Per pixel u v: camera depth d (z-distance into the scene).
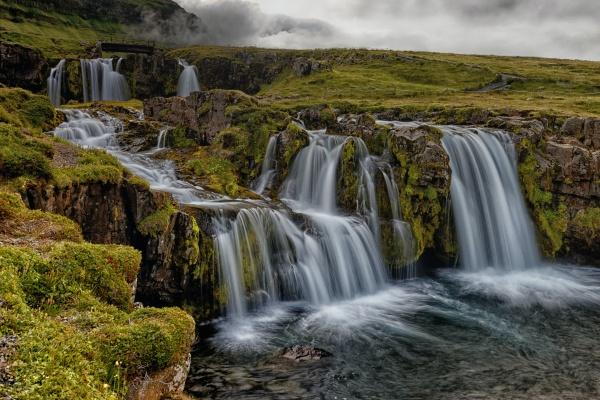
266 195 31.70
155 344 9.46
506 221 33.22
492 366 17.34
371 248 27.30
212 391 14.79
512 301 25.12
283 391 14.93
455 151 32.66
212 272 21.27
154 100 47.47
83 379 7.73
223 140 34.78
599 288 27.73
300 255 24.33
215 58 127.00
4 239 12.04
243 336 19.41
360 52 132.88
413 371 16.73
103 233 19.28
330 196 31.14
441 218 30.33
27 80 73.38
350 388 15.32
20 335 7.94
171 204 21.52
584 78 93.12
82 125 40.12
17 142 18.58
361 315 22.41
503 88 89.62
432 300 25.02
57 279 10.47
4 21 142.00
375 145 33.41
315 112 42.44
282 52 138.62
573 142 37.00
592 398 15.11
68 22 176.25
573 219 33.31
